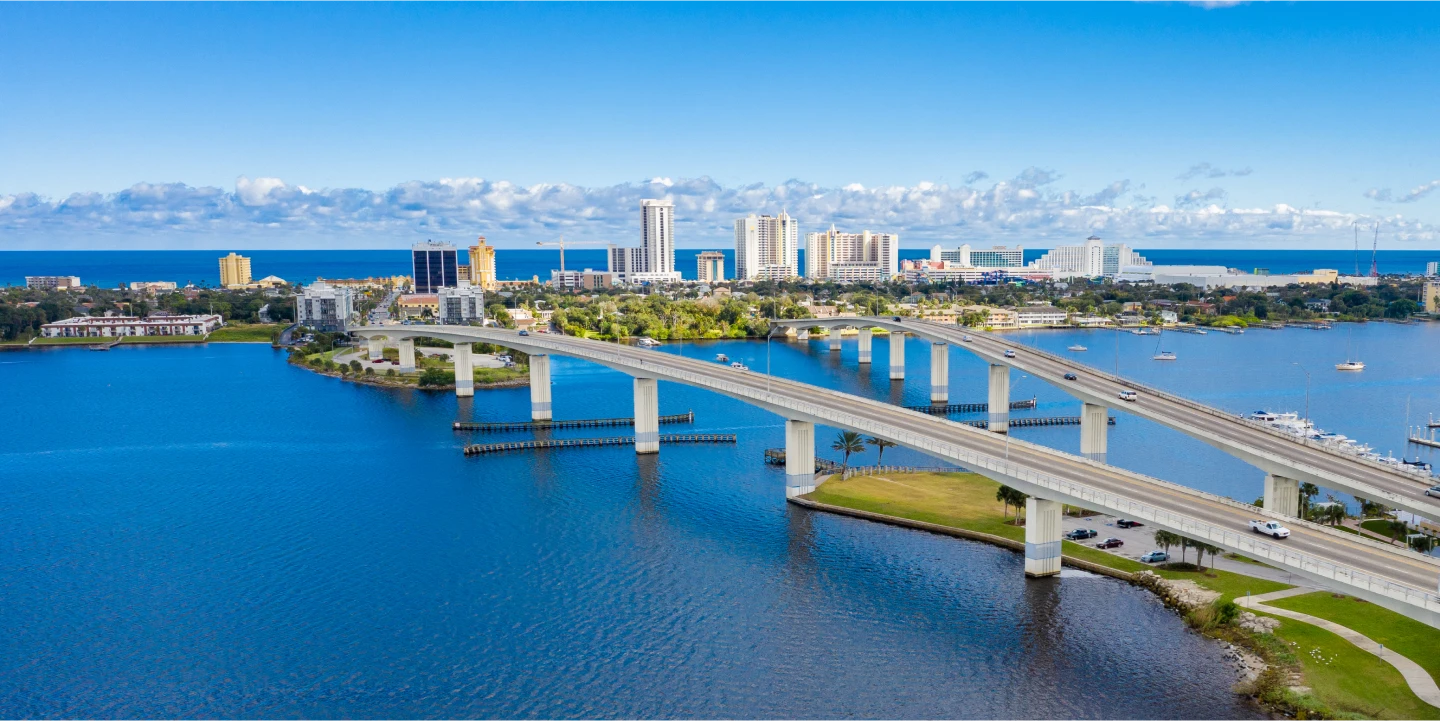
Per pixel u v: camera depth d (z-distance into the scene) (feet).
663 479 614.75
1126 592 414.00
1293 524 386.73
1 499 579.89
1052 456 485.15
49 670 355.15
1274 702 320.50
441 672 350.64
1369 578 315.78
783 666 353.92
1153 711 321.52
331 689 339.36
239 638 379.14
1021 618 390.83
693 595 417.08
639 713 322.96
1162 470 640.58
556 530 506.48
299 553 474.08
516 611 401.49
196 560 465.88
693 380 638.94
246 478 625.00
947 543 479.41
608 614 398.21
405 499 569.23
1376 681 324.19
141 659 362.53
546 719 319.68
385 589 426.10
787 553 468.34
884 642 371.76
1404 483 445.78
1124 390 641.40
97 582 438.40
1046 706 326.24
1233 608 376.89
